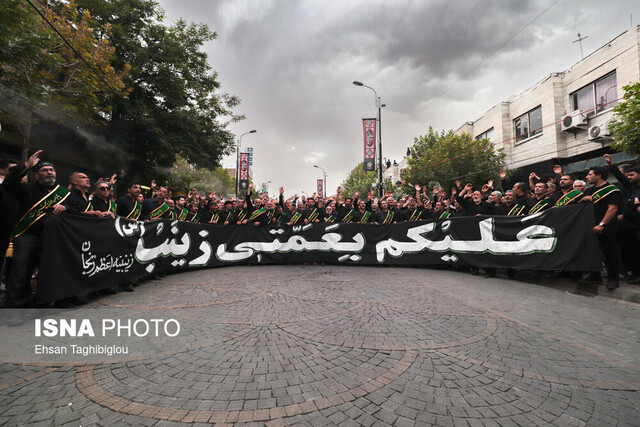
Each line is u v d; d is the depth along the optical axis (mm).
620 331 3123
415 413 1777
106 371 2287
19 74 7609
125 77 13156
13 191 3523
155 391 2012
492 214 6992
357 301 4289
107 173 15172
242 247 8148
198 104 17641
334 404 1870
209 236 7586
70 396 1949
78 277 3998
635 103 7730
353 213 8953
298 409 1818
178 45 16031
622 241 4926
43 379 2166
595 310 3869
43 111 8930
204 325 3283
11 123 8805
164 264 6207
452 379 2174
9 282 3551
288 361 2455
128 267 5008
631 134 7816
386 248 7867
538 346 2752
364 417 1743
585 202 4930
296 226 8367
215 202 8305
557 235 5281
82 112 10414
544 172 14969
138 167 16000
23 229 3633
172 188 18172
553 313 3736
